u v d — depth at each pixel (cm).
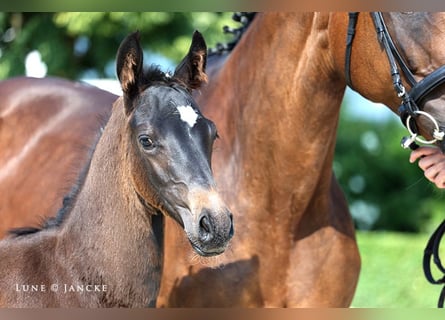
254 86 387
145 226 357
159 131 331
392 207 1527
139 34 344
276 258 387
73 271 356
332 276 395
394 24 317
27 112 496
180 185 327
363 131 1554
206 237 318
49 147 473
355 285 415
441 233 361
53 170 460
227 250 373
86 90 507
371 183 1549
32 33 1157
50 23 1157
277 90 373
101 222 359
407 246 962
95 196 362
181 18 1152
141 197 352
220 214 318
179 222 335
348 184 1551
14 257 363
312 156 372
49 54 1152
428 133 315
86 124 474
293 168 374
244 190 389
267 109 377
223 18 1132
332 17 347
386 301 785
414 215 1524
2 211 471
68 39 1170
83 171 386
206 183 325
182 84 354
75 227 362
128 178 353
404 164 1542
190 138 331
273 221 384
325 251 395
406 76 316
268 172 380
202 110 419
